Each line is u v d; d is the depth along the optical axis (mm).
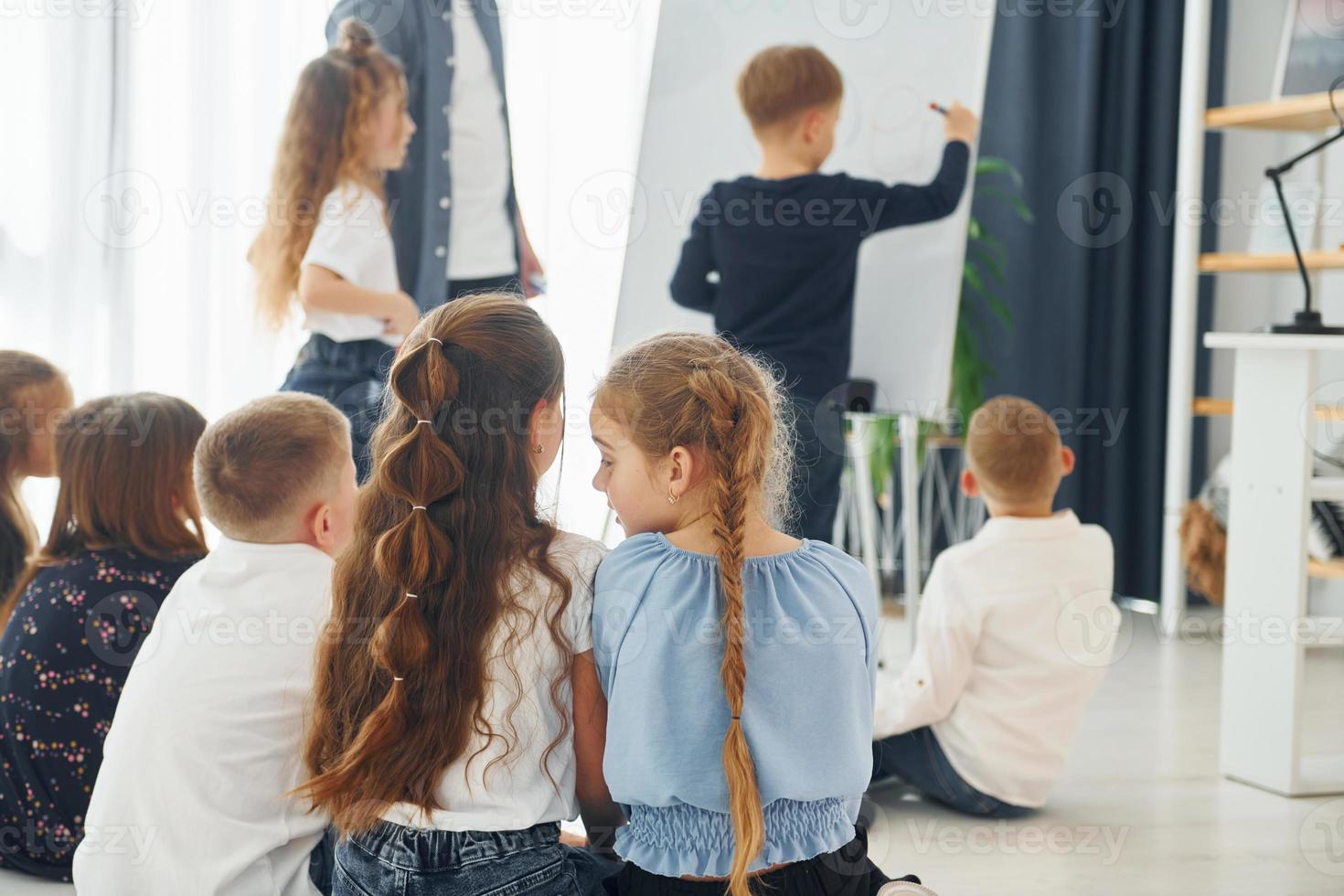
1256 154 3342
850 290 2311
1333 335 1824
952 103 2295
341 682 1152
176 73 2510
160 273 2531
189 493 1574
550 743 1136
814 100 2275
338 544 1338
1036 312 3348
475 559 1120
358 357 2250
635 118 2740
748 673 1063
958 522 3340
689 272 2324
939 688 1721
